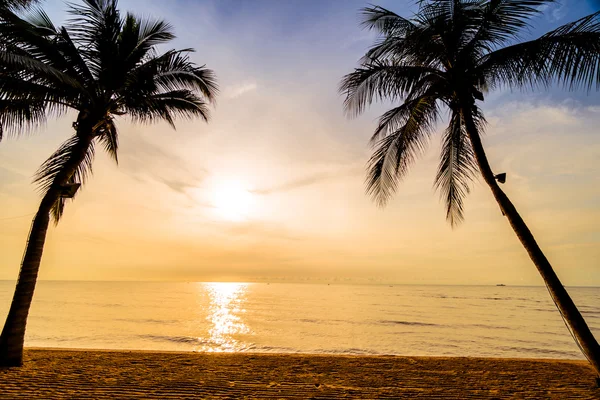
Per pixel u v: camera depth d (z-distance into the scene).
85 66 7.00
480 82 6.63
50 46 6.32
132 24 7.27
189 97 8.18
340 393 4.68
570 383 5.25
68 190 6.41
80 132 6.76
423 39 6.32
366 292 133.75
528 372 5.90
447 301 79.44
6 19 5.54
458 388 4.97
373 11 6.91
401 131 7.28
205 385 4.89
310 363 6.40
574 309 5.07
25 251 6.12
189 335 25.34
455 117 7.07
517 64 5.81
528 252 5.46
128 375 5.29
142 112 7.74
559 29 5.30
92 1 6.89
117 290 118.81
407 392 4.77
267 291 141.00
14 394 4.23
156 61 7.37
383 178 7.53
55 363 5.88
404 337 26.05
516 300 85.94
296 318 40.25
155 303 62.03
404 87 6.73
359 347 21.62
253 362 6.41
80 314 38.19
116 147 8.64
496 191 5.86
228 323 34.28
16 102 6.32
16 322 5.78
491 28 6.05
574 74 5.11
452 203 7.74
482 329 31.41
